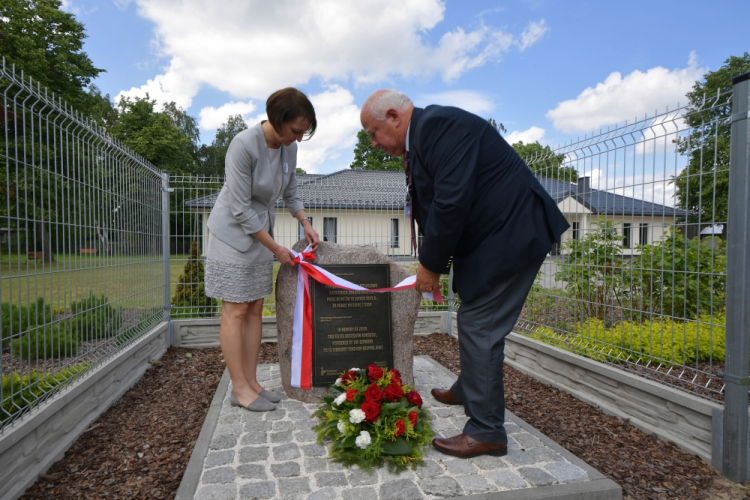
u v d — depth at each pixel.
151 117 31.78
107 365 3.22
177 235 5.32
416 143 2.25
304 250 3.38
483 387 2.38
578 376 3.51
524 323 4.40
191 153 47.50
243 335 3.23
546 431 2.92
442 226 2.14
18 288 2.25
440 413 3.06
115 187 3.61
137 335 4.05
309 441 2.61
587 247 3.63
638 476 2.37
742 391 2.29
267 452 2.47
